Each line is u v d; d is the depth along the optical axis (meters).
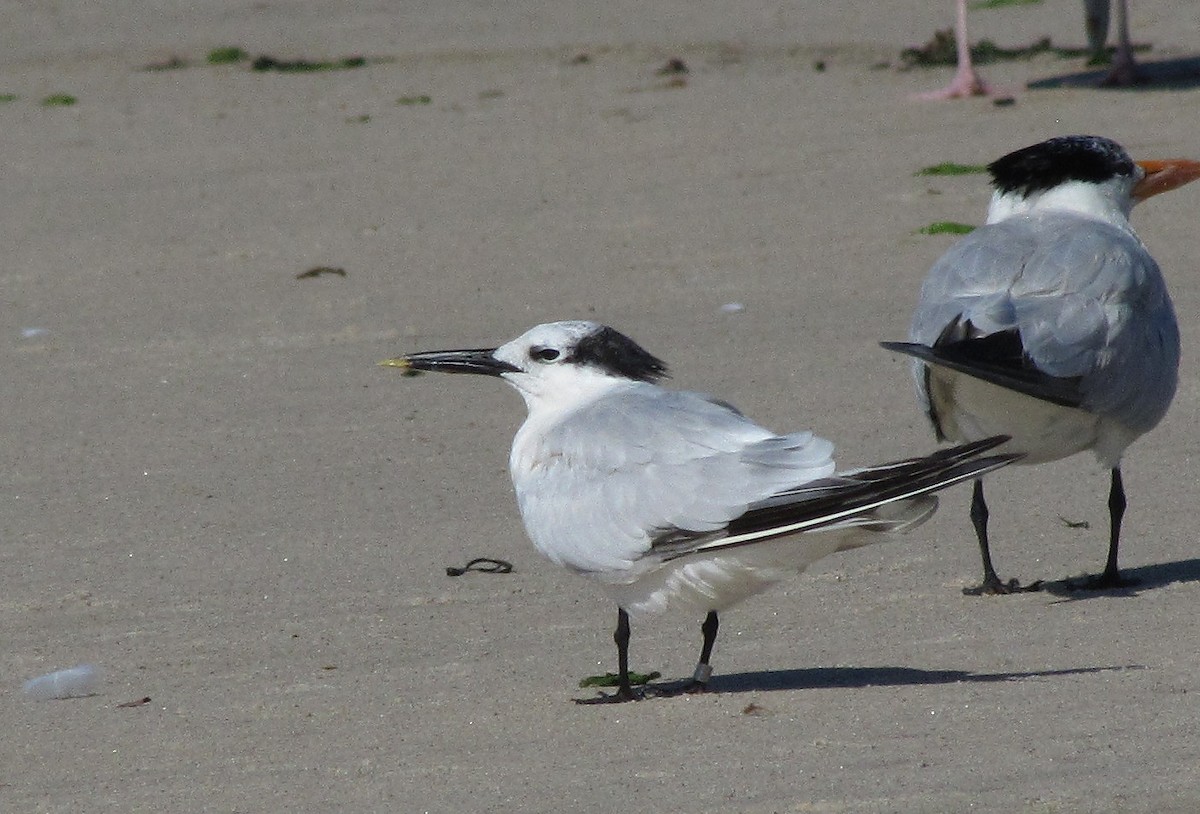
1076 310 10.62
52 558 12.08
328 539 12.30
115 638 10.67
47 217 22.02
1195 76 26.84
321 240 20.31
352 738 8.95
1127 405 10.85
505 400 15.14
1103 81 26.67
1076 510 12.52
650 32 33.38
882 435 13.75
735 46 31.80
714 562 8.81
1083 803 7.62
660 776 8.17
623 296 17.67
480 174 23.34
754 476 8.71
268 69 31.92
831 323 16.53
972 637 10.19
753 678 9.62
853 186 21.52
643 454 9.02
